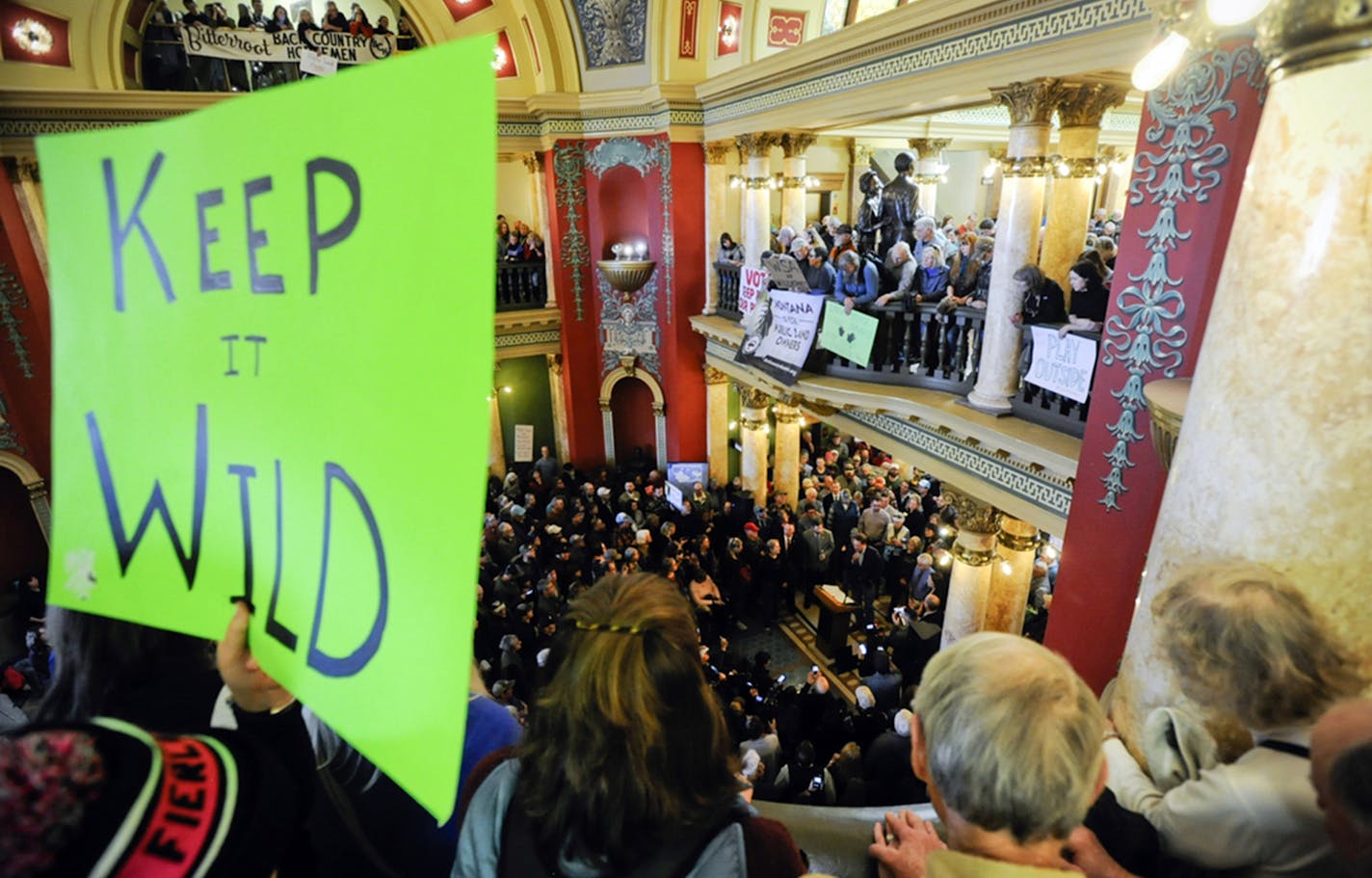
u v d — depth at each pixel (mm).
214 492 998
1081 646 4906
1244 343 1411
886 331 7305
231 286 937
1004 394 6043
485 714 1507
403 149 744
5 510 10781
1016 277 5574
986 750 955
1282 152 1327
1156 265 4047
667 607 1098
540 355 14680
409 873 1319
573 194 12992
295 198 853
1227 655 1150
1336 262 1235
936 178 13023
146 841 615
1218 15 1431
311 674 896
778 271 8109
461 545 743
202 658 1345
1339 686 1104
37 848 556
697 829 981
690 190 11969
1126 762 1480
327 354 853
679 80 11211
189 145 948
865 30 6949
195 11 10328
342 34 11305
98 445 1110
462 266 710
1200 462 1517
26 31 9188
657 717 977
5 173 9492
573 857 970
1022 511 6043
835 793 5422
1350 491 1259
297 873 1011
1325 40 1201
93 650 1222
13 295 9805
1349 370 1238
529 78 12453
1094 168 5871
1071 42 4902
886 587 9875
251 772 765
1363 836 845
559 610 8281
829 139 14750
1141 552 4402
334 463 864
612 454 15070
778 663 9570
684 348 12984
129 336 1062
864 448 14625
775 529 10578
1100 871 1242
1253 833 1092
